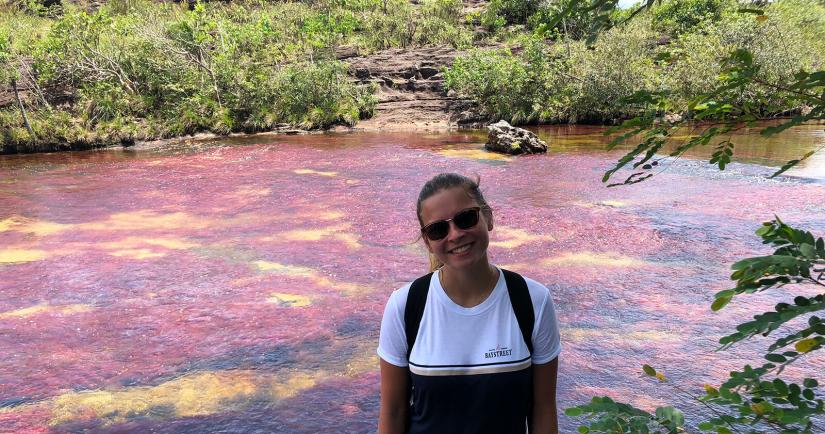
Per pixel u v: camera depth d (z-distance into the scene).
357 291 6.64
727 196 10.65
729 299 1.35
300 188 12.30
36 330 5.79
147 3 34.44
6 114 19.88
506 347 1.64
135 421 4.32
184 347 5.39
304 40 27.92
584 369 4.83
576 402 4.36
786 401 1.35
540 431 1.74
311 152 17.69
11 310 6.27
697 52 20.17
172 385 4.78
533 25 32.66
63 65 22.91
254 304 6.32
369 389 4.68
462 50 29.81
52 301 6.50
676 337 5.35
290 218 9.84
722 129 1.43
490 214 1.74
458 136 21.44
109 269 7.48
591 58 24.17
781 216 9.16
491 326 1.65
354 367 5.00
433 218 1.63
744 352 5.01
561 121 24.56
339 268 7.39
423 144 19.11
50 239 8.88
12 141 18.97
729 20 20.30
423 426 1.71
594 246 7.96
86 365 5.12
